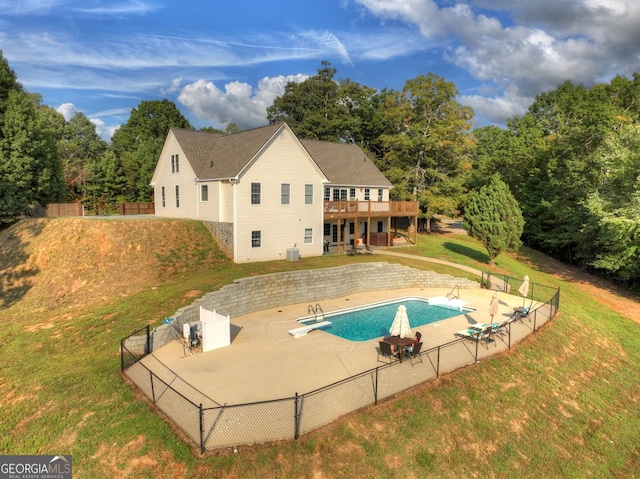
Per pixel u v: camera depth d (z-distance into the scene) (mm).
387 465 9773
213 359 14297
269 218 27547
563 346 18703
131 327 16703
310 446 9664
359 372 13266
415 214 37688
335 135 57219
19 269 23438
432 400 12375
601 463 12078
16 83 33812
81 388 12211
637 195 27141
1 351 15758
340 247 34594
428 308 22844
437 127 41594
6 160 30500
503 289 27688
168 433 9836
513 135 54938
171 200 33875
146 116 70500
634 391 16828
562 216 38688
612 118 36906
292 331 17266
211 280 21609
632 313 28859
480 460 10812
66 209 32531
